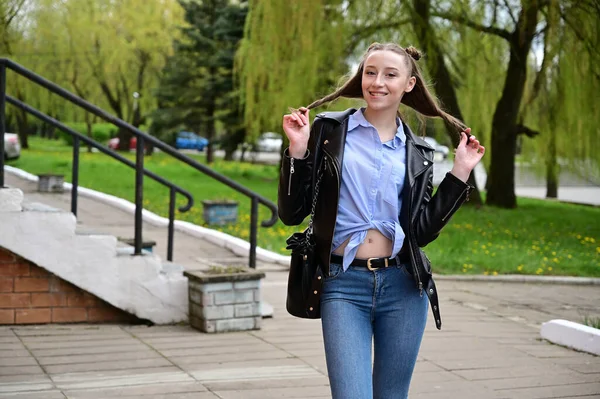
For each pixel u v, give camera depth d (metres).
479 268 11.45
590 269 11.73
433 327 7.33
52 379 5.12
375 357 3.33
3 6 13.49
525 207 21.92
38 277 6.75
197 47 30.94
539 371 5.67
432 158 3.34
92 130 49.06
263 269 10.56
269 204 7.59
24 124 41.59
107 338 6.37
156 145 7.06
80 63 35.84
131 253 6.94
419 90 3.40
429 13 17.78
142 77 39.66
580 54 15.77
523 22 16.25
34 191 17.25
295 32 17.12
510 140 20.91
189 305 6.96
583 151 18.67
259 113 20.02
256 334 6.68
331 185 3.18
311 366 5.62
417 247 3.23
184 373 5.36
